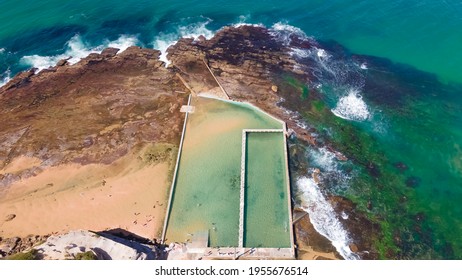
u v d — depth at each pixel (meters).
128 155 43.66
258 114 48.50
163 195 39.72
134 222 37.25
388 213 39.31
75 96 51.53
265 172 42.03
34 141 45.25
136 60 57.88
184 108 49.22
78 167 42.38
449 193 41.59
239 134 45.88
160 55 59.00
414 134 47.62
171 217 37.91
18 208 38.38
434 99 52.28
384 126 48.34
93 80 54.16
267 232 36.94
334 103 51.09
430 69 57.25
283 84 53.44
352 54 59.66
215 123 47.28
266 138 45.69
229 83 53.25
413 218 39.09
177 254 34.66
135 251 32.72
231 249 35.19
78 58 58.97
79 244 32.91
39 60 58.62
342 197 40.34
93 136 45.81
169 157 43.47
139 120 47.81
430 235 37.69
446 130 48.22
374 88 53.72
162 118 48.03
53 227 36.66
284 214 38.41
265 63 57.12
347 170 42.97
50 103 50.50
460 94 53.22
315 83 54.03
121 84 53.31
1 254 33.91
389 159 44.66
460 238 37.62
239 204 39.06
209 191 40.22
